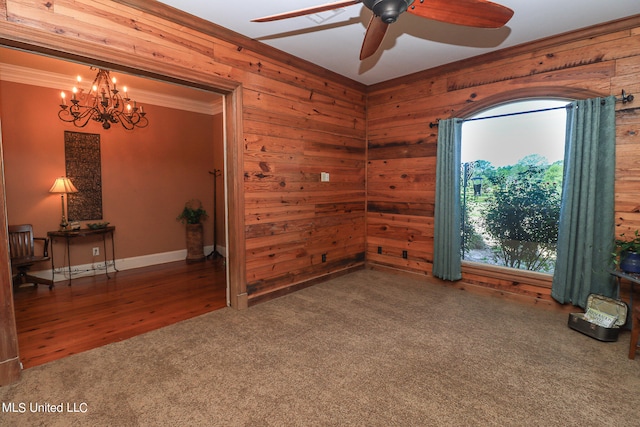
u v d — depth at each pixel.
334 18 2.80
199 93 5.21
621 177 2.89
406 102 4.29
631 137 2.83
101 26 2.31
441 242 3.94
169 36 2.66
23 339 2.70
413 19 2.80
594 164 2.91
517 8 2.62
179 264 5.39
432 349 2.52
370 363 2.33
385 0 1.65
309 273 4.06
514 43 3.31
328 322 3.01
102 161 4.75
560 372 2.22
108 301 3.62
